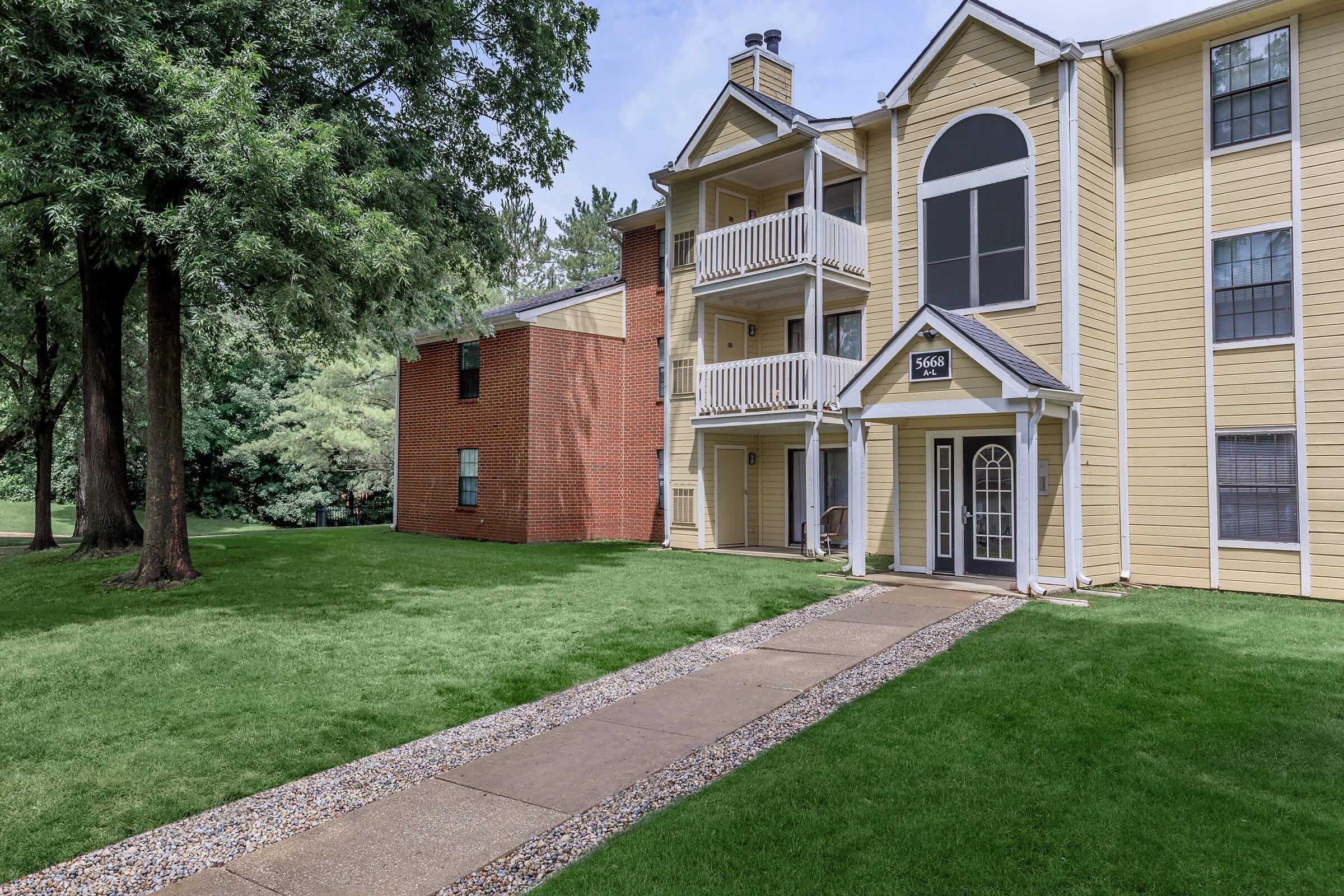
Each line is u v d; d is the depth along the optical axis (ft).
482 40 47.85
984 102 43.37
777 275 49.78
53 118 30.45
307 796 16.90
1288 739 18.01
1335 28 37.06
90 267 49.14
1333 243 36.91
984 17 43.04
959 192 44.34
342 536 68.69
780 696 22.67
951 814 14.67
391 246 35.01
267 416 120.47
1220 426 39.73
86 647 27.76
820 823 14.43
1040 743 18.07
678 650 28.40
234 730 20.52
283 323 51.47
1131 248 42.80
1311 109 37.65
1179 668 23.65
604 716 21.50
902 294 46.96
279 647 27.99
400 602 35.83
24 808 16.10
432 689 23.93
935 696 21.62
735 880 12.58
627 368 68.03
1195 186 40.75
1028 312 41.34
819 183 49.06
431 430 74.38
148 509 40.24
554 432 64.90
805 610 34.24
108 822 15.60
